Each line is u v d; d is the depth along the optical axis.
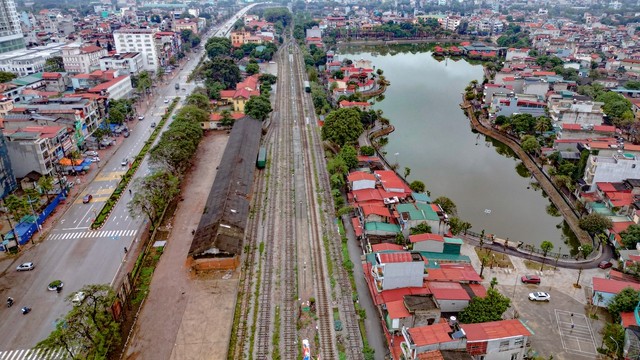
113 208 131.25
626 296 86.69
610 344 80.00
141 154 166.75
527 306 92.69
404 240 107.94
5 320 89.31
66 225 122.50
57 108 173.38
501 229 127.88
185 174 152.88
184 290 97.25
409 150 184.62
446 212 122.19
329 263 106.25
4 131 154.00
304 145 179.75
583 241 119.06
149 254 109.38
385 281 88.38
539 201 146.50
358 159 154.62
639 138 176.00
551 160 163.62
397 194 126.62
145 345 82.94
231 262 104.25
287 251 110.88
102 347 75.81
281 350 81.94
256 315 90.56
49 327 87.44
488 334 73.38
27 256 109.38
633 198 128.38
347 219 125.19
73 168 151.75
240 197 128.50
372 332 86.06
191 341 83.88
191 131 161.50
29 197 120.56
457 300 86.50
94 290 79.81
